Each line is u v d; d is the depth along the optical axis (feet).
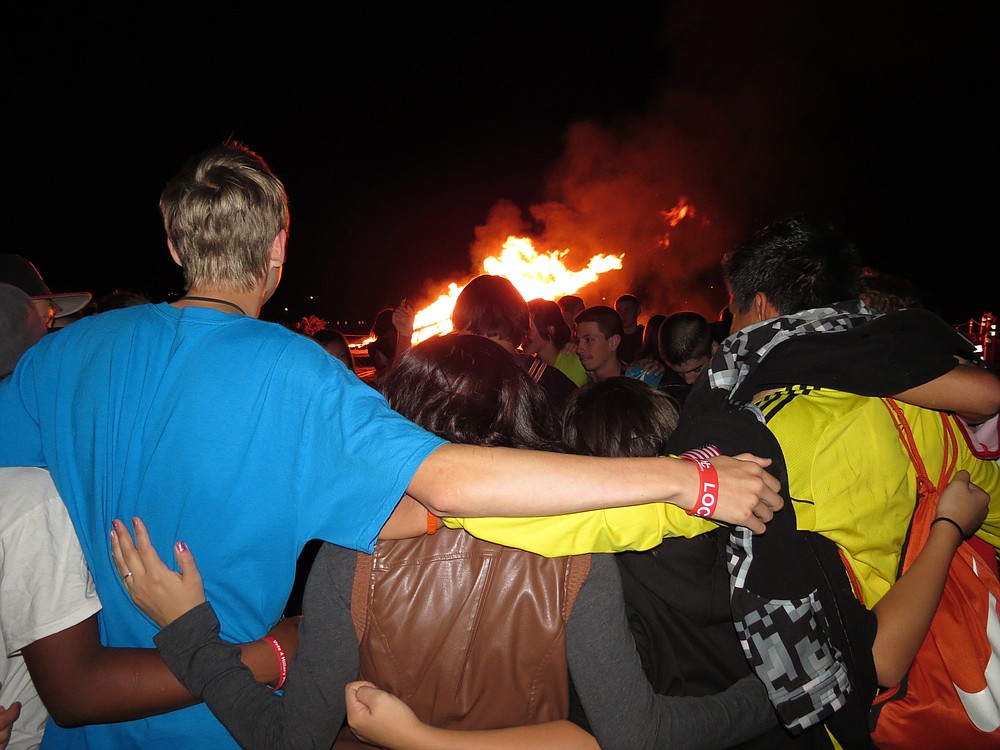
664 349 12.88
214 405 4.08
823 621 4.15
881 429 4.47
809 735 4.71
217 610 4.22
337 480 3.84
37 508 4.16
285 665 4.39
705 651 4.64
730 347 4.96
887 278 6.88
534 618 3.98
